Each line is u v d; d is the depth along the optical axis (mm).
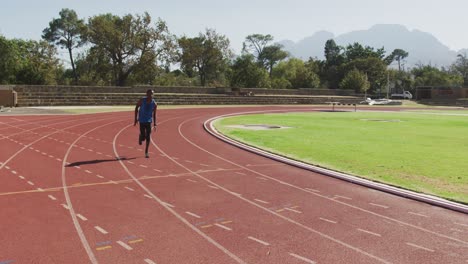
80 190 8516
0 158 11930
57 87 42781
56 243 5680
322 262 5199
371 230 6391
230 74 75875
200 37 73938
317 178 10125
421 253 5512
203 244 5734
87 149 14047
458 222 6809
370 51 112625
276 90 67750
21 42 70188
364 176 10164
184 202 7797
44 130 19516
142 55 60938
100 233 6090
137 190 8609
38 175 9812
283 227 6480
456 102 78062
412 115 39031
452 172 10820
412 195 8328
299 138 18188
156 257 5270
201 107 46000
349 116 35938
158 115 31750
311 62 110250
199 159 12555
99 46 59000
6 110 31359
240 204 7730
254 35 111375
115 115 29922
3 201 7629
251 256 5352
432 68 118312
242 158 12859
